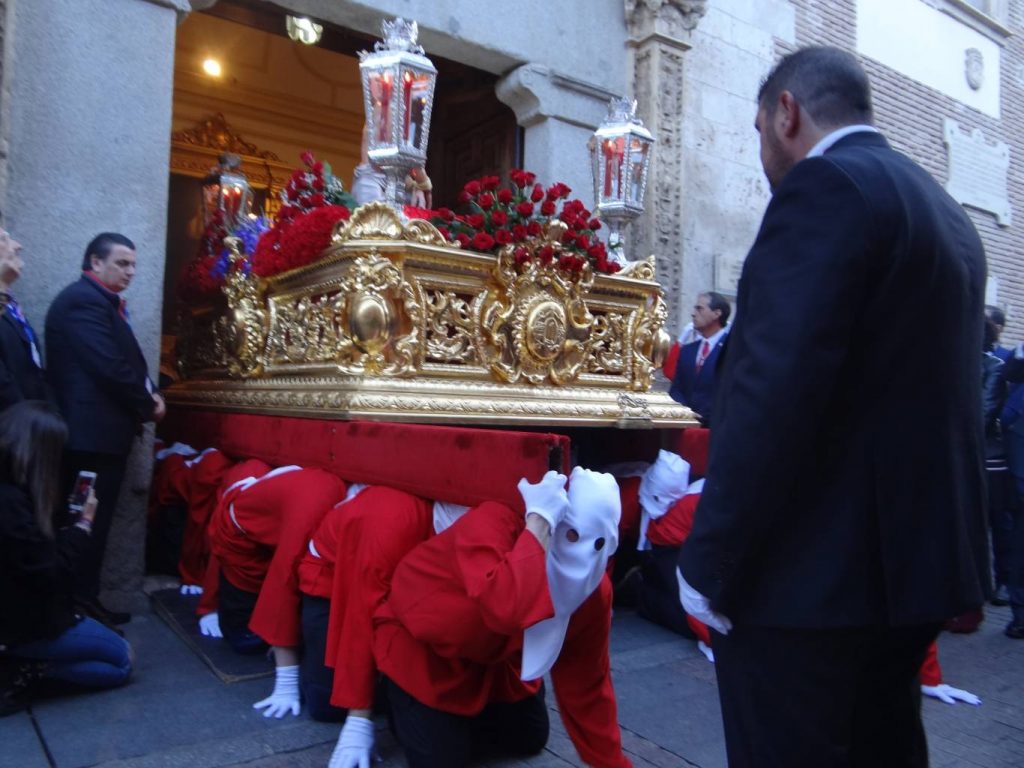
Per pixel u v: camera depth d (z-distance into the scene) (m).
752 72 7.26
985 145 10.38
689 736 2.76
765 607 1.44
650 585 4.08
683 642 3.78
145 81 3.97
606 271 4.04
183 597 4.04
